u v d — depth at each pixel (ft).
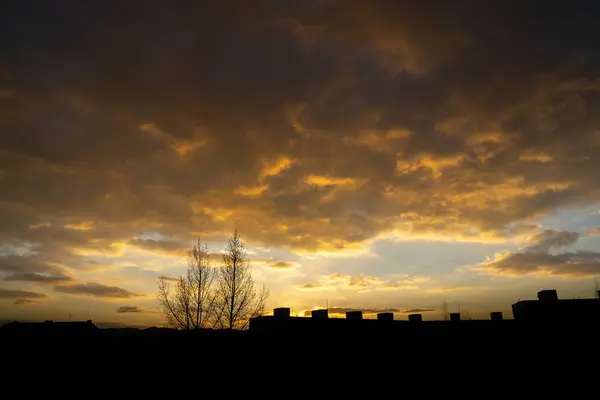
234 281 89.92
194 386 71.31
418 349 74.28
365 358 73.26
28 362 74.54
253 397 68.80
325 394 68.85
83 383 72.13
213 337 77.97
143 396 69.72
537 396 65.67
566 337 70.33
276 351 74.13
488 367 70.79
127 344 78.54
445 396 68.03
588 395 64.03
